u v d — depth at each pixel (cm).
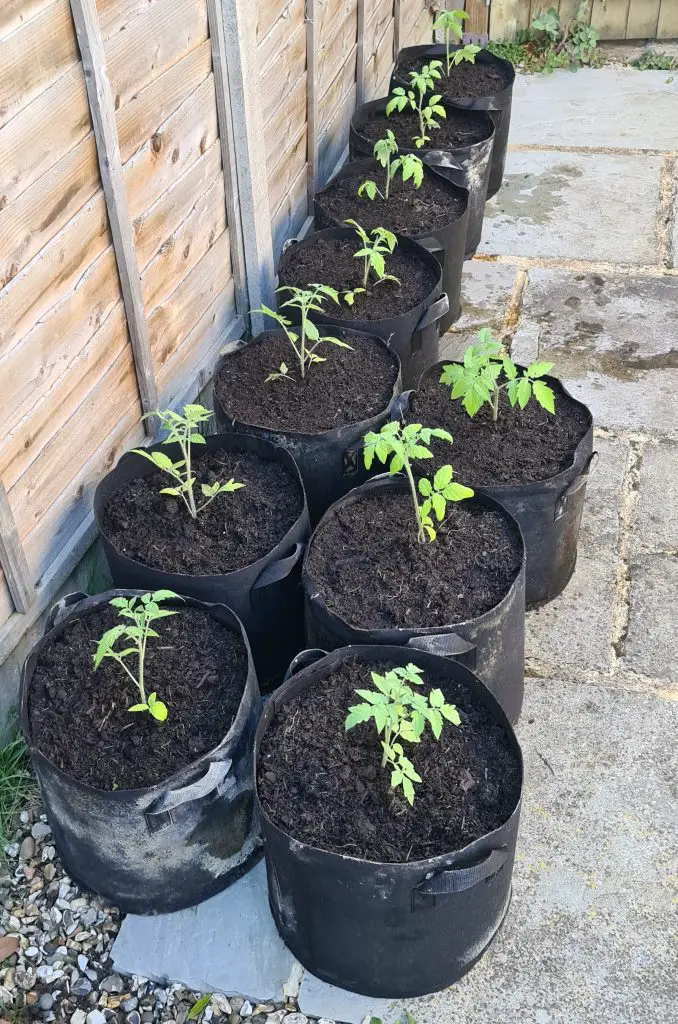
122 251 279
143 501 283
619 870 246
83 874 236
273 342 345
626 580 328
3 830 254
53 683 239
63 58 238
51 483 269
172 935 236
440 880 190
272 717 229
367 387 321
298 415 308
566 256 495
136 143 283
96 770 220
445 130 483
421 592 253
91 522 291
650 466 371
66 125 244
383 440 252
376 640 238
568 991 223
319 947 216
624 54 705
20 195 231
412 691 228
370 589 255
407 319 343
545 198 544
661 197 540
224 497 284
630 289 470
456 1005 221
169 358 334
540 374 284
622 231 514
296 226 454
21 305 239
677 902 239
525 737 279
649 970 226
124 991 229
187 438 273
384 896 195
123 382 302
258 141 360
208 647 246
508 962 228
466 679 235
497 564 260
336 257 386
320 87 461
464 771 219
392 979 217
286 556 263
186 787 211
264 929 237
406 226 407
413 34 650
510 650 255
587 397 405
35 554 267
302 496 276
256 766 216
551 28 683
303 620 284
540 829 255
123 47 266
